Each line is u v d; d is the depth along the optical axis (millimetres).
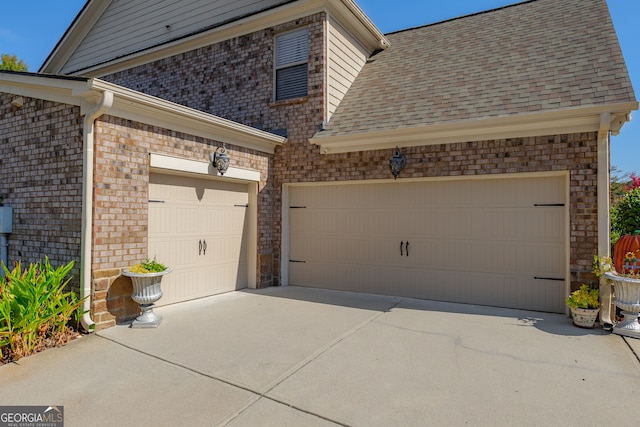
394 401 3326
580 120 5707
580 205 5863
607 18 7598
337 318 5875
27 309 4355
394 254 7500
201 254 7062
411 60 9195
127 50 11375
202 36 9422
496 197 6664
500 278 6625
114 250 5344
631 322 5121
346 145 7590
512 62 7441
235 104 9094
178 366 4062
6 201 6344
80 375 3848
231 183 7738
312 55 8125
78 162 5230
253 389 3553
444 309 6469
